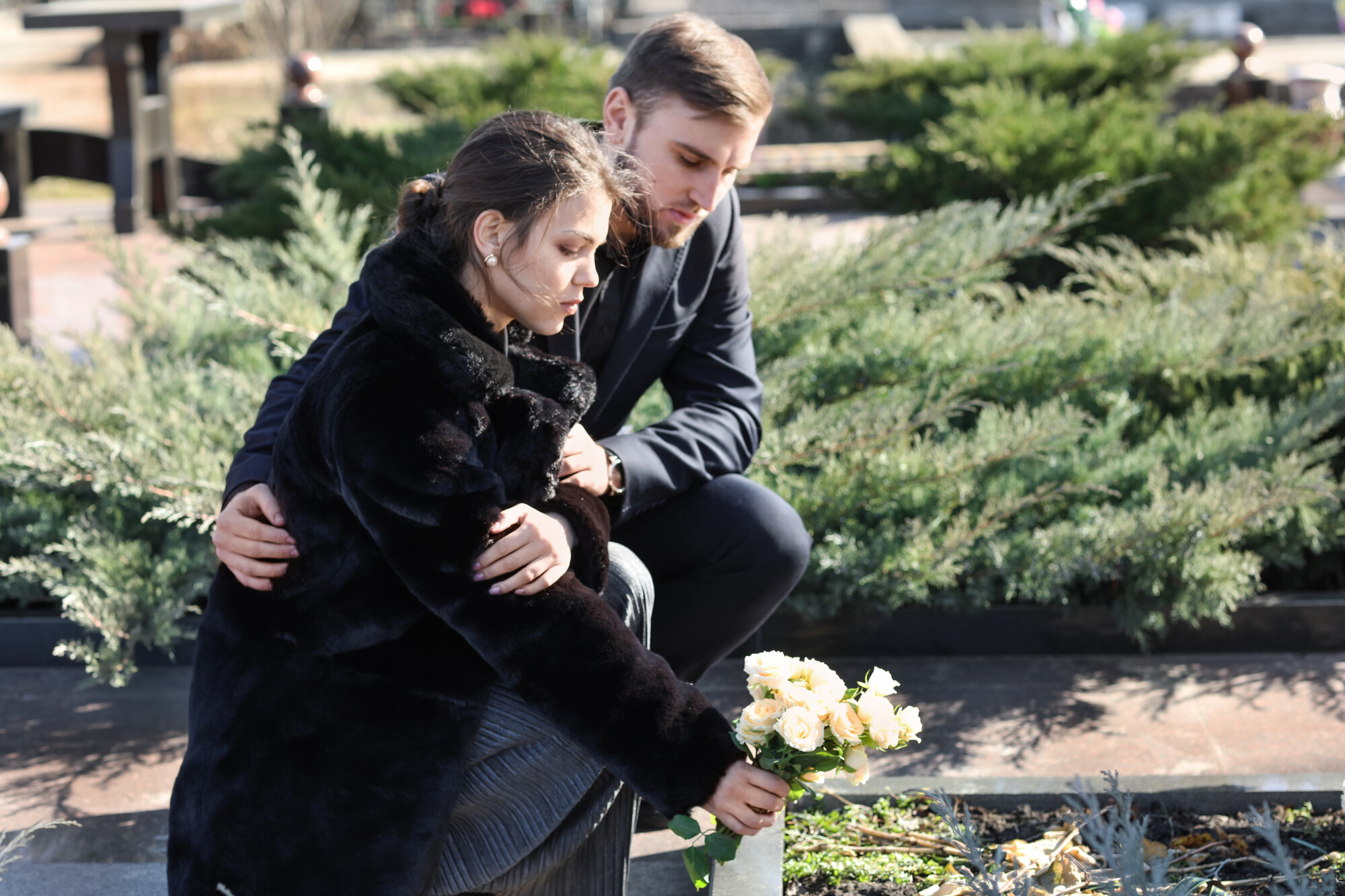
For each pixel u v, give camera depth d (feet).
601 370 8.16
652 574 8.29
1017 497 11.47
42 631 11.23
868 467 11.38
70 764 9.63
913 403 11.57
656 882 7.97
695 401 8.50
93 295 23.76
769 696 6.07
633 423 11.73
